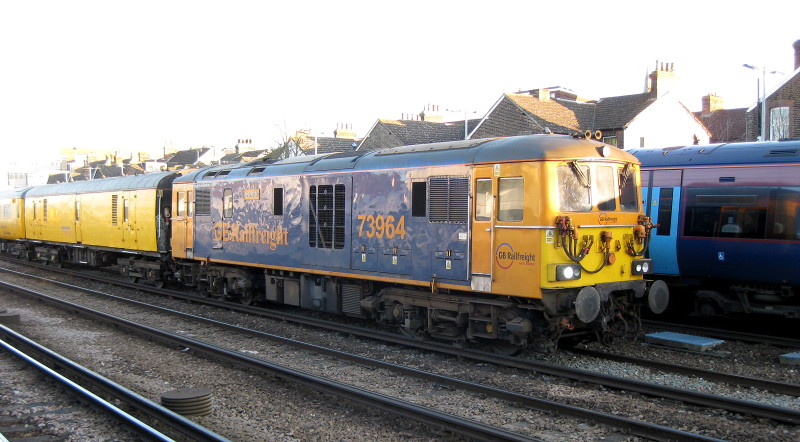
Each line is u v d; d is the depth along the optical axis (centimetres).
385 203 1145
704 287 1298
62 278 2248
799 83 2792
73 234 2414
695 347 1065
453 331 1079
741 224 1198
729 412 738
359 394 779
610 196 998
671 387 797
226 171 1598
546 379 895
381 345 1140
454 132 3894
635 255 1027
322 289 1320
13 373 942
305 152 4475
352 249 1216
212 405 792
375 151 1227
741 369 959
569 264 911
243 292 1577
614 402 775
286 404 798
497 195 958
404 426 709
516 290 928
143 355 1071
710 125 4031
